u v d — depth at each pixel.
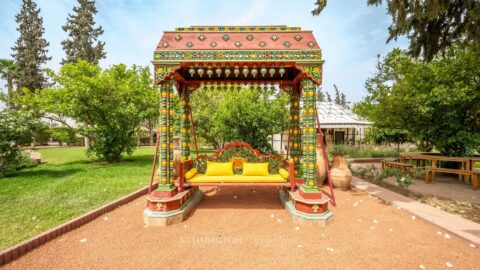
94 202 4.80
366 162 12.23
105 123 11.36
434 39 5.94
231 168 5.23
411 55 6.47
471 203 5.01
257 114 10.35
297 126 5.42
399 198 5.25
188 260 2.83
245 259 2.86
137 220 4.08
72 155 15.09
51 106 10.67
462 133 7.25
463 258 2.86
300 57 4.09
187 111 5.60
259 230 3.70
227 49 4.11
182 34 4.27
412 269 2.65
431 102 7.03
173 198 4.04
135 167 9.48
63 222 3.78
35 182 6.55
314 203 3.91
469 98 6.15
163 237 3.44
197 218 4.22
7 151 7.12
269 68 4.32
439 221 3.86
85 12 27.88
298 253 3.00
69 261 2.80
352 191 6.10
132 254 2.96
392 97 7.64
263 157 5.41
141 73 12.68
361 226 3.83
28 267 2.67
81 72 11.13
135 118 11.35
